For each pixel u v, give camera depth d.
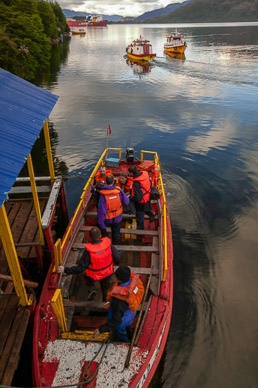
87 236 6.61
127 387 3.27
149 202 6.24
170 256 5.77
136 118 19.31
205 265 7.13
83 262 4.12
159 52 66.38
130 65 47.38
